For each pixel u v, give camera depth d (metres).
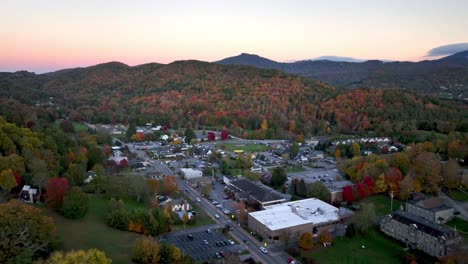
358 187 174.50
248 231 143.38
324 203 163.38
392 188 176.88
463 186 187.38
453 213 157.62
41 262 90.19
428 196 176.88
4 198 137.50
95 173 184.38
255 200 168.12
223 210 162.88
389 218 141.25
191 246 128.50
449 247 120.69
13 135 177.88
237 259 113.62
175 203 160.88
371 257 125.31
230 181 195.62
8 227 95.12
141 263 110.19
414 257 122.00
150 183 171.88
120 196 160.12
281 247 130.62
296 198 178.50
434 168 182.25
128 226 131.88
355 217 141.88
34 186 149.75
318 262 120.81
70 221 131.00
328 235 133.38
